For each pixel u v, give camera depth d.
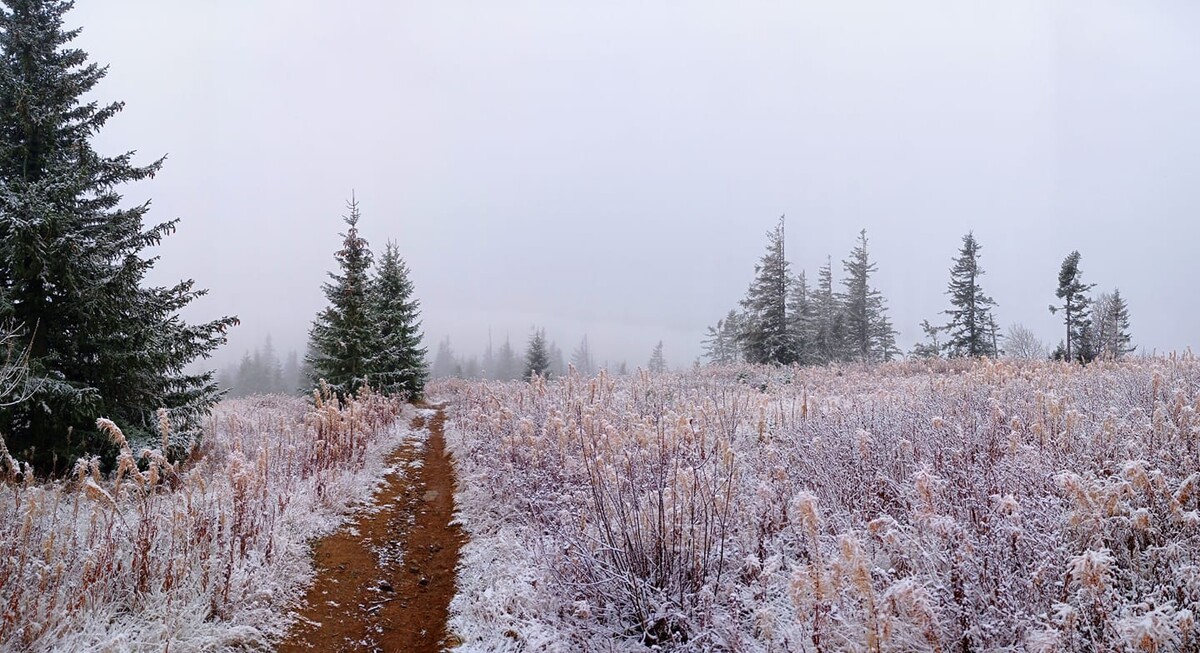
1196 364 11.52
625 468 6.62
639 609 5.09
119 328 9.37
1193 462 5.23
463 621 5.86
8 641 4.48
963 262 38.41
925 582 4.25
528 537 7.19
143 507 6.20
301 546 7.22
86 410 8.87
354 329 20.62
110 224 9.62
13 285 8.61
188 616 5.27
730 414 10.13
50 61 10.20
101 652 4.62
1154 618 3.38
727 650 4.45
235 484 6.79
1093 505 4.23
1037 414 6.72
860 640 3.92
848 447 7.21
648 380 14.31
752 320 33.66
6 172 9.36
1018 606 4.02
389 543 8.06
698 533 5.63
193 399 10.66
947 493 5.47
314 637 5.64
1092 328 36.94
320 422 10.61
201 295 10.95
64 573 5.26
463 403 18.77
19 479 8.22
